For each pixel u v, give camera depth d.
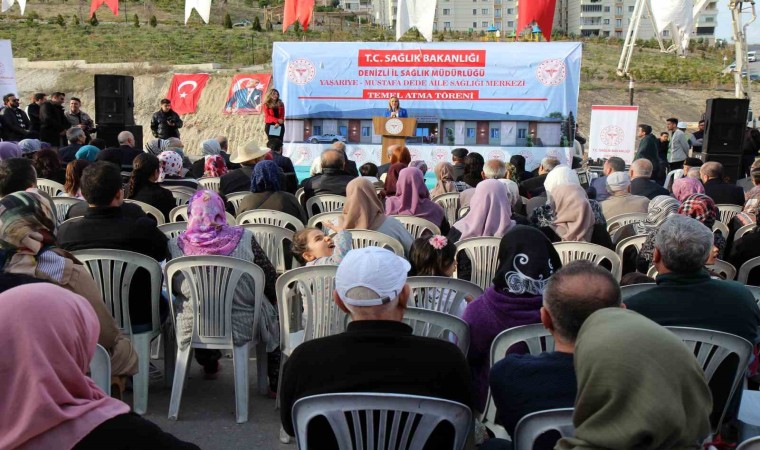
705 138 14.60
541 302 3.39
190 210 4.46
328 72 15.12
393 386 2.52
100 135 16.36
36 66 36.50
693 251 3.25
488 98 14.84
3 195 4.84
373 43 14.94
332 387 2.52
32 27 44.81
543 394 2.49
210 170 9.50
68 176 6.63
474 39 53.25
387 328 2.62
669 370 1.69
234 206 7.79
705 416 1.74
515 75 14.70
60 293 1.92
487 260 5.46
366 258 2.64
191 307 4.28
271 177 6.66
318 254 4.78
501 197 5.60
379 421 2.47
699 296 3.27
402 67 14.94
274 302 4.63
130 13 57.94
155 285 4.34
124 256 4.25
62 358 1.84
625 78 41.16
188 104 31.64
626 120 15.95
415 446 2.48
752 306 3.30
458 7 103.69
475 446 3.62
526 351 3.23
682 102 38.41
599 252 5.36
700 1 21.22
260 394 4.72
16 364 1.80
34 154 8.85
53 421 1.80
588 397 1.74
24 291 1.87
